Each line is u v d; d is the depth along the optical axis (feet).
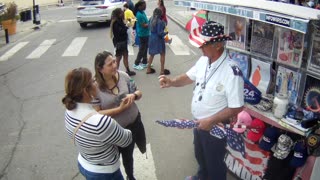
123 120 12.87
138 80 28.81
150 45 29.27
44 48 43.91
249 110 12.84
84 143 9.50
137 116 13.56
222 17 14.34
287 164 12.07
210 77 10.98
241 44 14.05
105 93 12.21
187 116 21.54
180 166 16.06
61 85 29.04
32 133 20.52
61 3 107.65
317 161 11.17
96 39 47.42
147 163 16.39
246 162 13.64
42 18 75.31
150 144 18.11
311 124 10.77
